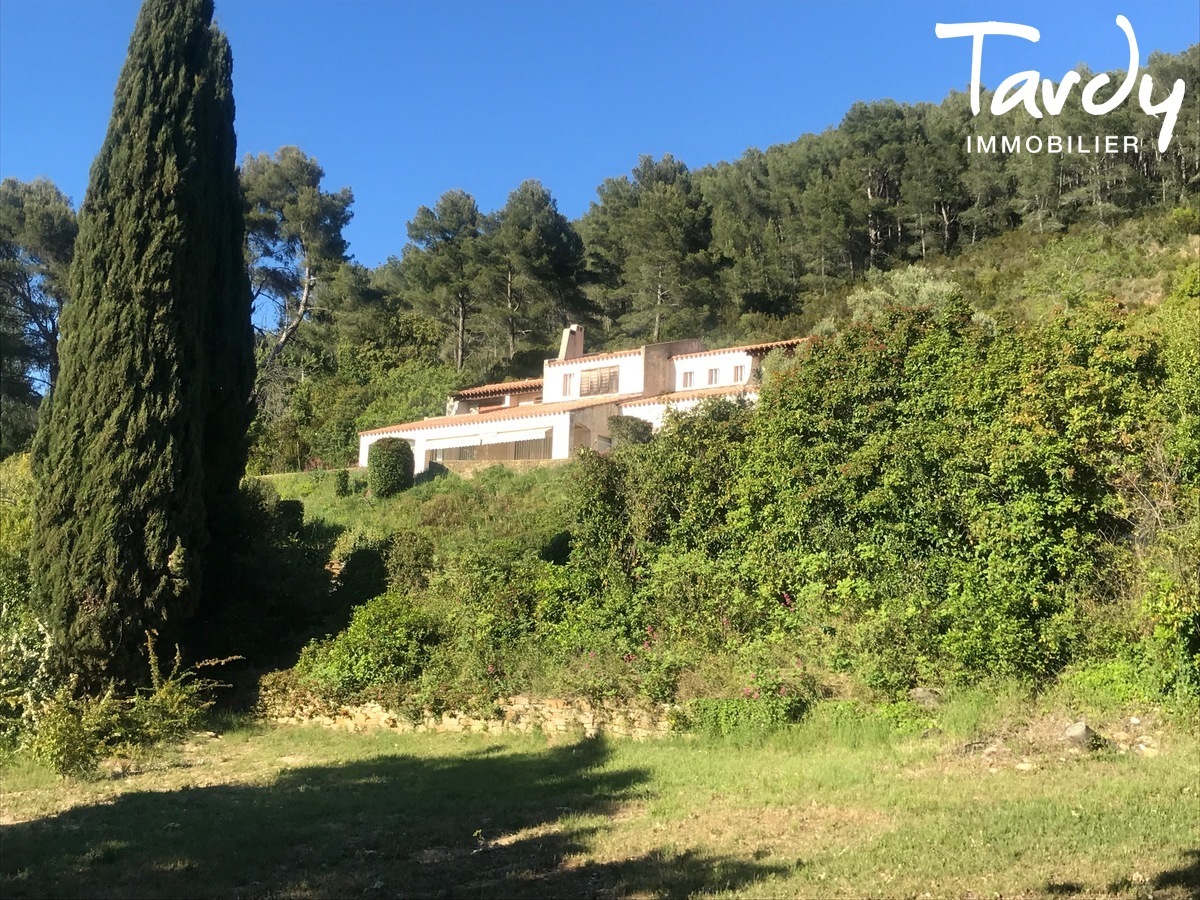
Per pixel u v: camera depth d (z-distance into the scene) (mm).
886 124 73250
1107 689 10594
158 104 18234
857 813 8250
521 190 77500
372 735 15477
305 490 36250
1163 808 7453
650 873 7016
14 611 16531
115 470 16625
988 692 11203
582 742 13242
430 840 8633
